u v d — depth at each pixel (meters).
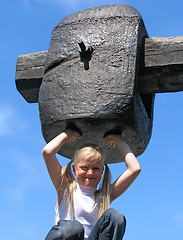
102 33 4.06
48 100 4.02
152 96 4.54
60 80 4.00
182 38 4.21
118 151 4.24
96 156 3.53
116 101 3.82
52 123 3.95
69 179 3.64
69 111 3.86
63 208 3.55
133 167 3.62
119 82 3.87
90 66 3.95
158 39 4.24
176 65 4.14
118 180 3.63
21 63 4.66
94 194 3.57
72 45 4.11
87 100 3.84
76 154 3.59
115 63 3.93
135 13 4.16
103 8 4.23
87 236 3.42
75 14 4.30
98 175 3.55
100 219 3.34
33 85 4.62
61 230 3.20
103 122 3.81
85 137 4.02
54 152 3.66
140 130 4.00
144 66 4.21
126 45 4.00
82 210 3.50
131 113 3.84
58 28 4.29
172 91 4.34
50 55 4.20
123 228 3.34
